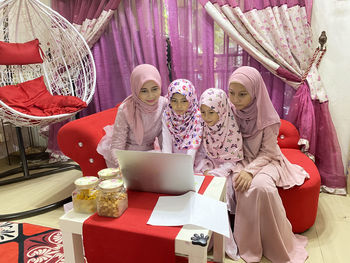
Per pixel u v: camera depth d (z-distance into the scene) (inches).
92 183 38.4
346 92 81.4
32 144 128.5
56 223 70.9
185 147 62.6
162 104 68.0
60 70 108.7
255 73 56.4
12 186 93.3
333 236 62.9
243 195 55.6
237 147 60.7
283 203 59.1
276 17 80.0
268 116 57.8
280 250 53.7
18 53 93.2
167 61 95.2
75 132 67.6
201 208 38.5
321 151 83.3
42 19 97.0
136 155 40.2
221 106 57.7
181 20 91.4
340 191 81.4
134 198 42.5
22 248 60.7
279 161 61.1
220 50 90.5
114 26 99.5
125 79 103.7
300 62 81.9
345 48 78.8
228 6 83.4
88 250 37.2
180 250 33.0
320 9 78.8
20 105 84.2
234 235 58.0
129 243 34.8
